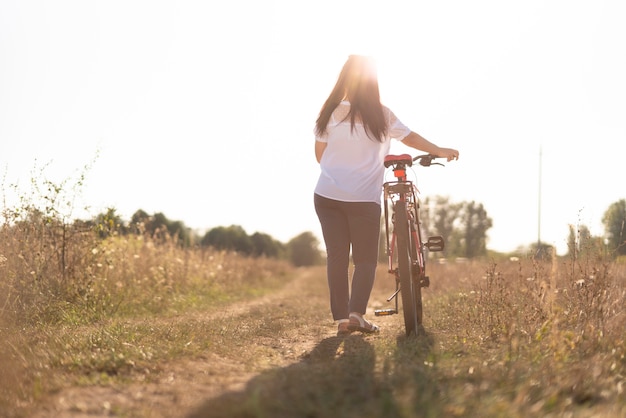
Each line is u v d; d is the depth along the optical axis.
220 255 15.97
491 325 4.72
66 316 6.36
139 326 5.43
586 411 2.64
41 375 3.43
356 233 5.00
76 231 7.70
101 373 3.60
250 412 2.63
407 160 5.00
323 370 3.46
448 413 2.60
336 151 5.03
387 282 13.80
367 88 5.00
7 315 5.79
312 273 36.38
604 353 3.65
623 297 4.84
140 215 12.44
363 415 2.56
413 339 4.59
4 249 6.91
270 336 5.39
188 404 2.91
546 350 3.77
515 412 2.59
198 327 5.49
